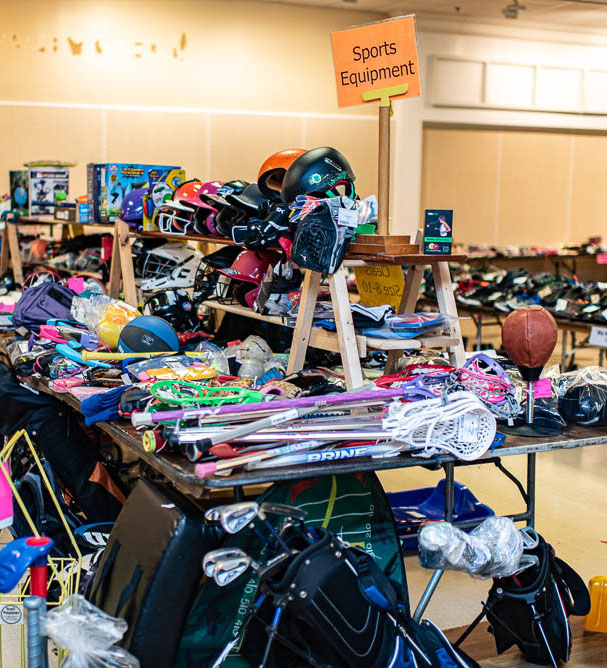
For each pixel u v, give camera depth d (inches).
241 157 412.2
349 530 112.1
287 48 415.2
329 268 121.6
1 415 156.8
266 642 102.3
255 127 412.2
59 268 272.1
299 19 415.2
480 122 452.1
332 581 92.7
